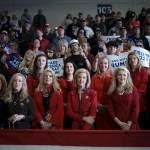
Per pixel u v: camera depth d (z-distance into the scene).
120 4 16.92
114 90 5.03
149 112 5.79
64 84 5.53
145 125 5.83
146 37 10.20
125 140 3.95
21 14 16.95
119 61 6.75
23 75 5.49
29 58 6.25
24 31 11.09
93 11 16.95
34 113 4.95
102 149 3.97
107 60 5.60
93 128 5.21
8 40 9.48
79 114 4.96
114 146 3.96
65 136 4.01
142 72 5.79
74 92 5.09
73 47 6.66
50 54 7.17
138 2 16.92
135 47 7.28
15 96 4.92
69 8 16.94
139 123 5.84
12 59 7.11
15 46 8.02
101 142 3.97
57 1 16.89
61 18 17.02
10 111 4.86
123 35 10.05
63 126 5.30
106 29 13.45
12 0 16.84
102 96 5.41
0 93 5.14
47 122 5.07
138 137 3.94
